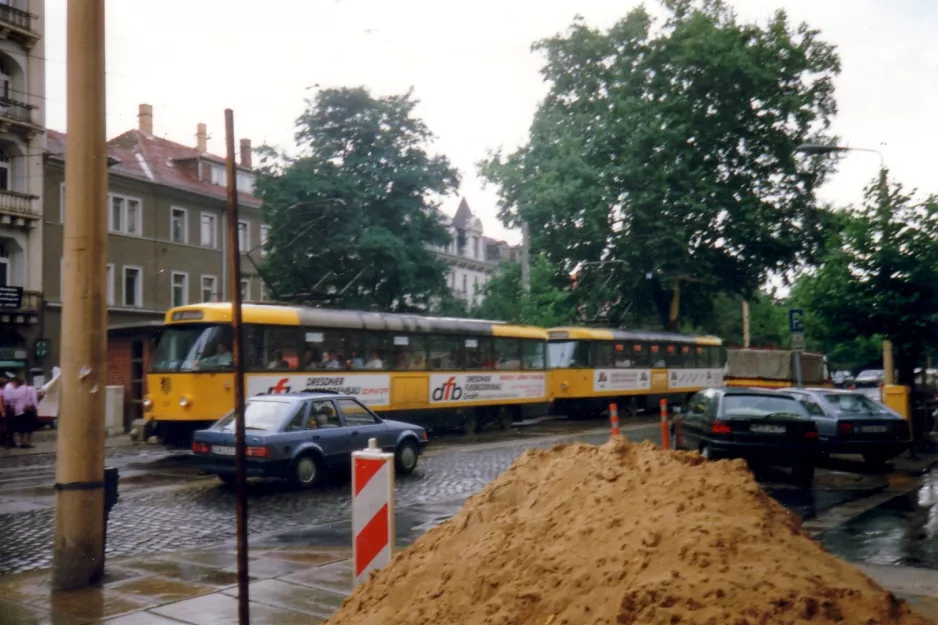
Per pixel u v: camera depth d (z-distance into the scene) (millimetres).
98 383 7648
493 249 78062
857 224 20375
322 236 37938
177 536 10211
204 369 18969
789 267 39750
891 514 11164
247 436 13695
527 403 28781
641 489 4477
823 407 16969
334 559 8555
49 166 38781
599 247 39250
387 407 23188
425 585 4570
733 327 67375
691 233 38250
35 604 6910
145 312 44219
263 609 6695
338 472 15547
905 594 6715
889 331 20359
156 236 45156
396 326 23688
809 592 3570
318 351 21312
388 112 39250
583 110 39688
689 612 3496
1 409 22656
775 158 38438
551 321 35812
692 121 37188
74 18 7555
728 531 3941
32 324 37312
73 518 7492
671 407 39125
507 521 4664
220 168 51188
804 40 38875
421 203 40031
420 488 14078
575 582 3951
